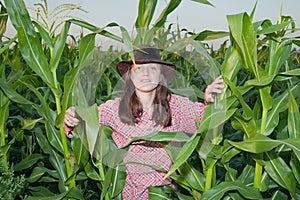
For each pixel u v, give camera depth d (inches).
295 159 100.9
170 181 118.8
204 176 105.8
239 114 95.3
